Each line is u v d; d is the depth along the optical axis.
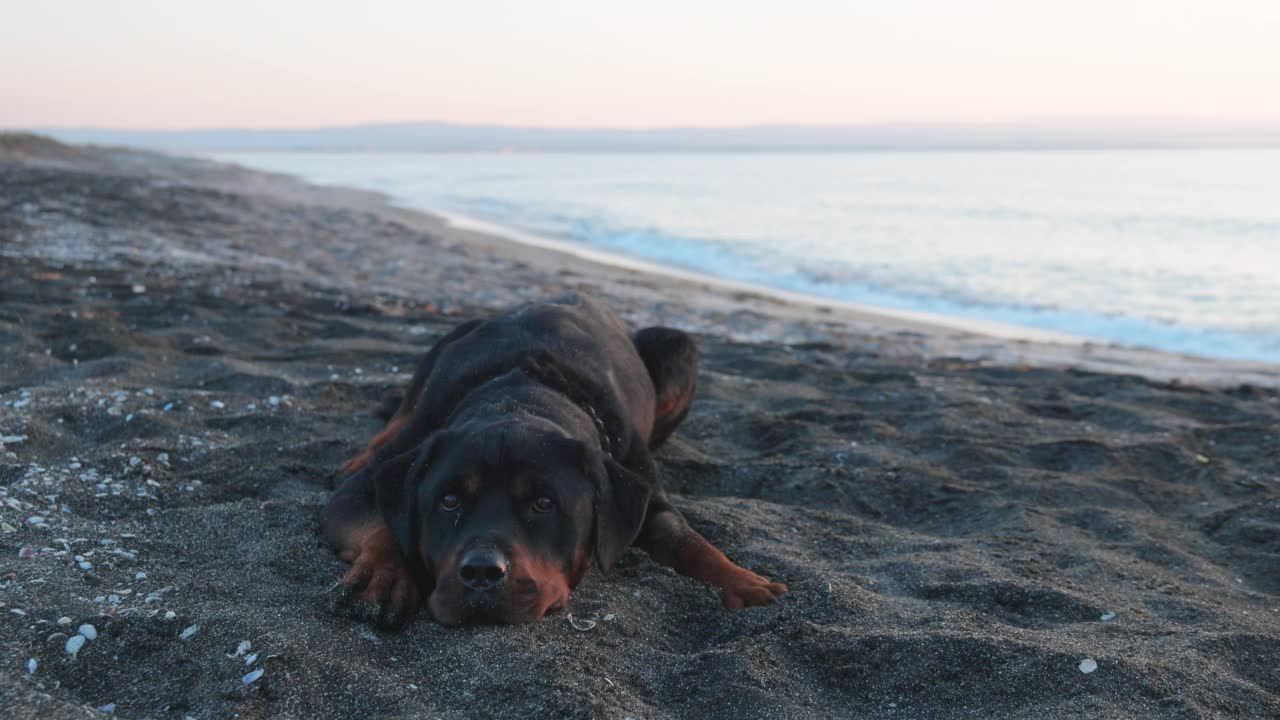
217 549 1.52
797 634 1.37
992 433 2.32
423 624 1.36
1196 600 1.52
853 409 2.48
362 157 46.66
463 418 1.53
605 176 20.69
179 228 5.75
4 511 1.52
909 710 1.27
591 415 1.61
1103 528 1.80
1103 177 17.83
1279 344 4.20
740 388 2.63
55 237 4.82
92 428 1.95
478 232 7.93
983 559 1.63
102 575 1.39
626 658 1.33
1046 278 6.05
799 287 5.82
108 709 1.16
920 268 6.48
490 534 1.34
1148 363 3.61
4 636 1.22
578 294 1.97
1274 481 2.03
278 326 3.06
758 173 21.97
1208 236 8.16
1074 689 1.27
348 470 1.78
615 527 1.43
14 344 2.51
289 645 1.25
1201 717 1.22
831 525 1.77
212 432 1.98
